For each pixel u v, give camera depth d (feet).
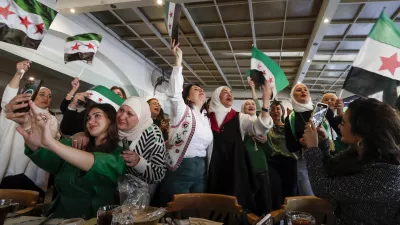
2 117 6.76
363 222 2.94
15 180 6.63
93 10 12.11
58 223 3.00
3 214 2.88
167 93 5.49
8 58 12.84
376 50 5.32
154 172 4.59
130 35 19.56
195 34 18.60
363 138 2.98
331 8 13.38
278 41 19.16
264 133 6.29
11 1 5.55
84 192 3.75
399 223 2.81
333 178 3.14
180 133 5.64
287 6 14.52
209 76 29.09
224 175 6.08
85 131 4.58
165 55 23.43
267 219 3.40
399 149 2.81
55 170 4.12
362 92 5.24
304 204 4.58
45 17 5.94
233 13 15.67
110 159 3.65
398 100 4.98
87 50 8.41
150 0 11.00
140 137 5.05
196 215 4.46
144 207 3.38
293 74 26.61
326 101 7.48
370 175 2.84
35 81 3.55
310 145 3.78
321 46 19.67
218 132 6.42
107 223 2.86
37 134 3.34
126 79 21.93
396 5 13.82
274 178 7.23
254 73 7.73
